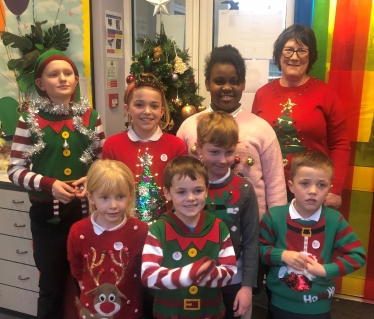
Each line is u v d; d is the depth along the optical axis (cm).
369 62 204
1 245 217
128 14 259
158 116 156
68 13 238
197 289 128
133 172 154
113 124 257
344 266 134
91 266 137
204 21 250
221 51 157
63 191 161
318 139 180
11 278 220
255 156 153
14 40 233
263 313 217
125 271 137
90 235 139
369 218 222
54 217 171
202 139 135
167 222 130
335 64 209
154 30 262
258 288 158
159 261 125
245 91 246
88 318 135
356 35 203
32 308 218
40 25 238
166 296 129
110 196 133
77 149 174
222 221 135
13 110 253
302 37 174
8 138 249
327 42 208
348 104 212
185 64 209
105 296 134
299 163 138
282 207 146
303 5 214
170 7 256
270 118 184
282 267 139
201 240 127
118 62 256
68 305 186
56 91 169
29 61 230
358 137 213
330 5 204
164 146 157
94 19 236
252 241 139
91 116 179
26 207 206
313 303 136
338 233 140
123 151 157
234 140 134
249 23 238
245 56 243
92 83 243
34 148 168
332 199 178
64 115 173
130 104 156
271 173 155
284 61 180
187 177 123
